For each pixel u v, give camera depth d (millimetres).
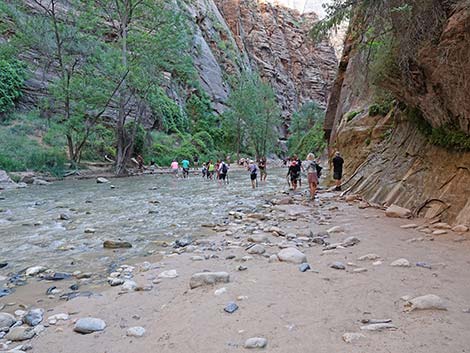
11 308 3895
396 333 2805
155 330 3125
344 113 20297
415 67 8234
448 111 8164
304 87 101750
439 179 8375
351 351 2559
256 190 17531
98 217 9961
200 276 4258
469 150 7781
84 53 29672
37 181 20781
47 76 34219
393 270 4516
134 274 4953
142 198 14328
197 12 70625
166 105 47500
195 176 29562
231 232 7719
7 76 30406
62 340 3014
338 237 6738
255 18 95750
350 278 4246
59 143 28094
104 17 31812
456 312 3186
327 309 3355
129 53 30609
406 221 7984
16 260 5875
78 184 20875
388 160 11703
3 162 22328
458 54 6898
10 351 2754
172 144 43781
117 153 29391
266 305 3502
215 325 3125
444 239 6168
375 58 9750
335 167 14914
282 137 83625
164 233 7895
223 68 72938
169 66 30969
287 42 102375
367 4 7977
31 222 9156
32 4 34562
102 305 3787
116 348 2832
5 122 28812
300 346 2672
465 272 4375
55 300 4105
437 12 7043
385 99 14797
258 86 64062
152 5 29797
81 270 5316
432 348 2559
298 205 11500
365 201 11109
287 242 6473
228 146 59656
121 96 28750
